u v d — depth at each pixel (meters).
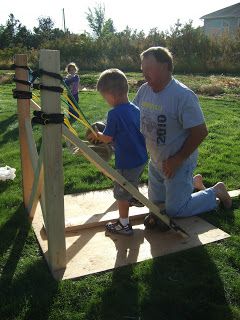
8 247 1.70
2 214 1.97
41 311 1.32
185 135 1.70
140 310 1.33
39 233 1.78
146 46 12.14
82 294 1.40
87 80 8.68
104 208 2.09
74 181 2.40
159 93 1.67
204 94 6.60
